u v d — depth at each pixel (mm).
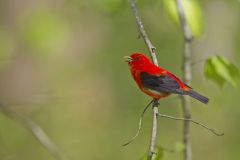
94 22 16781
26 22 11938
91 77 19016
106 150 17609
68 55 19312
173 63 17125
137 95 17969
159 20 15820
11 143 15312
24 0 19078
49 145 11062
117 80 18359
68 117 17734
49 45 11891
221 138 17391
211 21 16203
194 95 8727
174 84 8836
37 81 19375
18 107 16641
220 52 16594
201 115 17312
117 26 17203
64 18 12172
